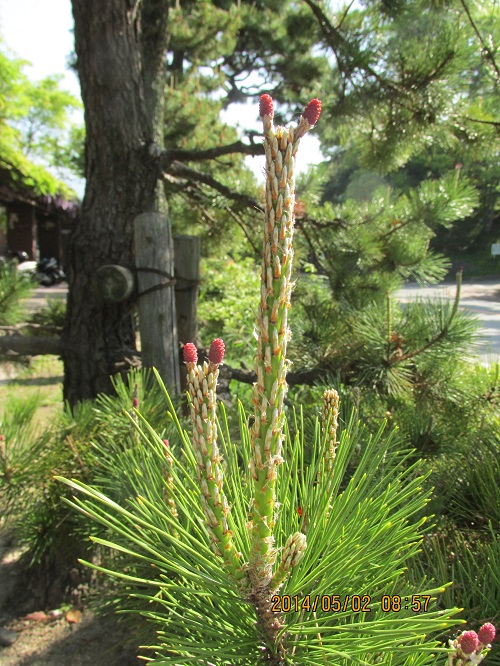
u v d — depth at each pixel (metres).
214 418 0.75
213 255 4.98
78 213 3.46
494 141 3.35
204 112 6.24
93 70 3.13
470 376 2.49
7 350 3.32
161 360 3.05
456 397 2.38
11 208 19.27
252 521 0.83
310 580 0.82
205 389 0.74
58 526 2.11
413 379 2.48
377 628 0.79
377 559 0.93
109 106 3.16
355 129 3.59
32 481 2.04
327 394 1.01
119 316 3.29
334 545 0.88
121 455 1.69
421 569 1.32
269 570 0.81
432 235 3.37
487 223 29.36
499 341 6.28
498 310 13.12
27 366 3.51
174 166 3.40
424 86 3.13
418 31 3.28
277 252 0.67
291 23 7.03
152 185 3.36
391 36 3.29
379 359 2.46
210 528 0.79
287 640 0.86
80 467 2.10
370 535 0.91
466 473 1.71
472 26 3.18
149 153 3.23
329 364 2.81
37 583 2.93
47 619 2.76
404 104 3.26
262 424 0.74
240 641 0.85
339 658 0.82
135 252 3.07
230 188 3.56
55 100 25.23
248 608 0.89
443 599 1.23
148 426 0.85
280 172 0.65
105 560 1.73
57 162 27.58
